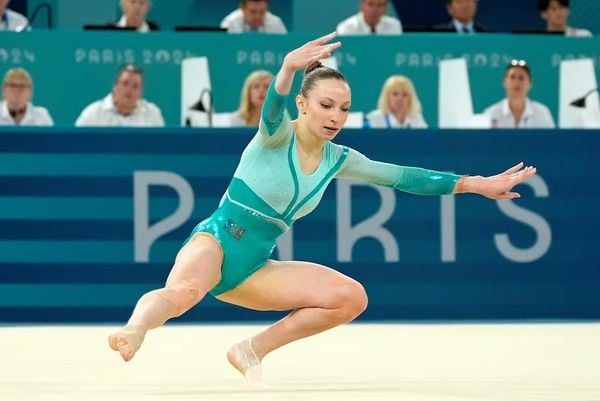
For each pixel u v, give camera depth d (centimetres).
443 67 2622
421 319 2394
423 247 2391
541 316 2419
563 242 2419
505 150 2391
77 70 2623
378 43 2686
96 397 1180
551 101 2758
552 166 2409
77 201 2320
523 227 2409
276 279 1307
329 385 1318
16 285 2311
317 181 1295
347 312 1306
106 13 3127
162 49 2647
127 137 2328
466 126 2583
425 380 1379
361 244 2375
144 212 2334
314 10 3166
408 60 2695
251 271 1302
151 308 1177
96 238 2327
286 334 1318
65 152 2316
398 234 2384
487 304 2405
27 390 1260
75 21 3117
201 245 1272
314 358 1675
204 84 2539
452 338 2003
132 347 1141
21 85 2552
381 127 2417
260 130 1266
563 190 2414
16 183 2305
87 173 2320
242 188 1283
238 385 1313
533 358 1669
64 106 2623
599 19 3241
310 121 1267
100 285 2328
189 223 2344
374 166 1338
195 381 1364
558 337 2017
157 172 2334
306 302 1306
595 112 2667
